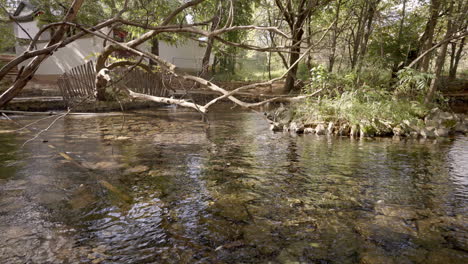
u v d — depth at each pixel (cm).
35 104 927
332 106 688
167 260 168
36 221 214
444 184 304
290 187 292
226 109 1148
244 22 1327
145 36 611
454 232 201
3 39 1109
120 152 434
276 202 254
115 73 957
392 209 239
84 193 270
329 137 595
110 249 179
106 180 307
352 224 213
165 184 297
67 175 321
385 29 1301
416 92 816
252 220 219
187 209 238
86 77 998
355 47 1148
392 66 1166
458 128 686
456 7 977
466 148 489
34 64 348
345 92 718
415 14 1198
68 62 1469
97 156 408
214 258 170
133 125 706
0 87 1086
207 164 376
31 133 574
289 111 772
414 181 313
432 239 191
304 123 676
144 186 291
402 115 665
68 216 223
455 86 1596
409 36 1206
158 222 215
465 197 266
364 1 955
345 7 1211
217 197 265
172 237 194
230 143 515
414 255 173
